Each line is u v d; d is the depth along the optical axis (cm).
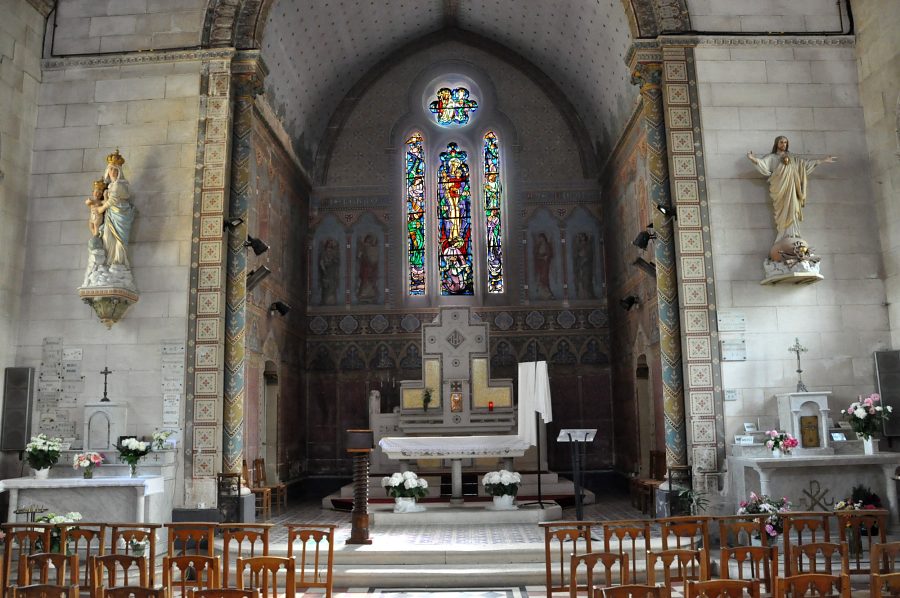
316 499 2045
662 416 1638
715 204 1426
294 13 1725
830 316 1407
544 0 1911
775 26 1498
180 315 1408
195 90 1484
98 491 1252
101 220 1412
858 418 1266
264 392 1856
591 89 2098
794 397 1301
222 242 1428
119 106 1495
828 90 1482
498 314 2206
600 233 2242
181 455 1365
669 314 1414
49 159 1495
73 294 1447
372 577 1144
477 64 2331
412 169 2298
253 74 1507
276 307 1795
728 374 1375
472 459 1833
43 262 1462
